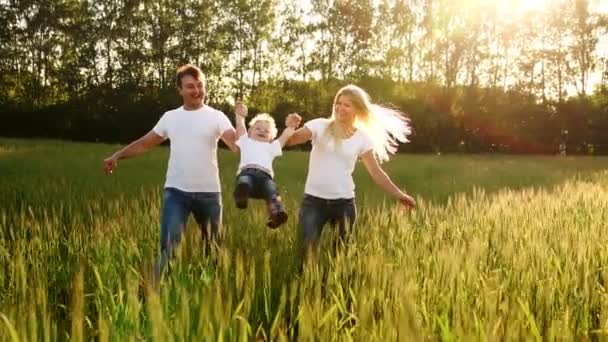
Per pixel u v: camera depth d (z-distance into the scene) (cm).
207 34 6006
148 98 5341
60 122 5219
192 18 5956
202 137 629
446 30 6234
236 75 6156
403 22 6238
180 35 5931
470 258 505
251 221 828
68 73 5650
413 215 779
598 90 6147
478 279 475
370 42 6306
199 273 508
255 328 417
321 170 636
